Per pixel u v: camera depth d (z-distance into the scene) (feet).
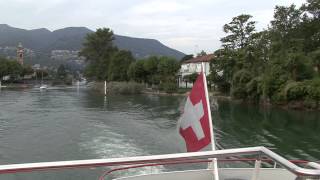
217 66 312.29
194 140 21.45
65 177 66.18
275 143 119.85
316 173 11.96
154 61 441.27
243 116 186.19
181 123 22.61
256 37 297.12
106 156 96.99
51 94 377.50
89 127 145.38
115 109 221.46
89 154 98.73
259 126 154.51
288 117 182.50
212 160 20.51
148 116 186.29
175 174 22.08
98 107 233.14
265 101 242.58
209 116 20.70
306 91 215.51
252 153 14.65
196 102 21.44
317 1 273.54
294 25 274.98
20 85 613.11
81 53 567.59
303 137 129.90
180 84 438.81
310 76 237.25
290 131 142.51
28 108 220.84
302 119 175.42
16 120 164.76
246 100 262.26
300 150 109.91
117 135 127.13
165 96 343.67
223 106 234.38
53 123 156.25
